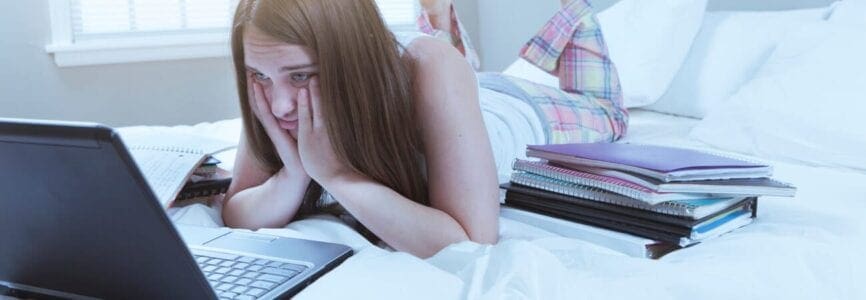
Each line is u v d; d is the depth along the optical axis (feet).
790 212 3.64
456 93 3.40
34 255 2.35
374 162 3.34
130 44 9.01
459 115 3.36
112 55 8.97
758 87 5.57
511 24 10.82
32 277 2.44
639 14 7.30
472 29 11.59
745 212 3.45
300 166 3.56
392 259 2.71
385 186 3.39
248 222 3.74
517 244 2.74
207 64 9.68
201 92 9.71
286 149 3.51
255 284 2.50
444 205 3.32
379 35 3.24
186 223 3.63
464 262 2.73
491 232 3.28
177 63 9.48
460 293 2.44
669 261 2.96
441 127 3.35
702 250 3.04
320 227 3.54
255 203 3.71
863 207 3.80
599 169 3.39
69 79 8.85
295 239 3.03
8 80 8.53
